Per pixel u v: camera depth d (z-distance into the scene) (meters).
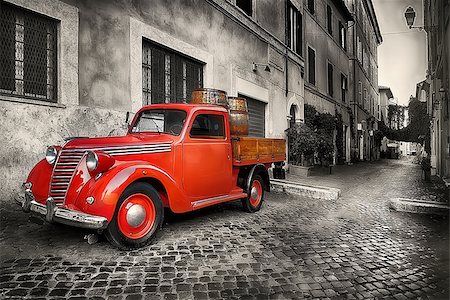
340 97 22.66
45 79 5.54
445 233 5.07
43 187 3.76
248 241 4.37
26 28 5.28
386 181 11.41
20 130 5.03
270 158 6.62
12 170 4.93
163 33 7.65
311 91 17.45
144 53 7.47
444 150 10.96
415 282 3.25
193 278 3.16
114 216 3.57
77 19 5.82
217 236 4.52
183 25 8.37
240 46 10.84
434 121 12.78
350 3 25.20
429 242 4.60
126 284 2.98
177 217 5.50
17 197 4.08
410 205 6.59
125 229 3.73
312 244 4.36
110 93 6.43
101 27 6.29
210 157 5.05
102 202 3.40
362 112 27.53
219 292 2.90
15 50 5.15
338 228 5.28
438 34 8.98
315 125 16.88
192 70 8.95
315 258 3.84
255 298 2.82
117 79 6.56
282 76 13.68
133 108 6.85
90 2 6.09
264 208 6.61
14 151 4.96
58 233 4.19
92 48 6.12
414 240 4.70
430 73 11.71
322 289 3.04
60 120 5.54
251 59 11.47
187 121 4.72
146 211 3.93
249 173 6.00
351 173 14.12
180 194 4.37
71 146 3.86
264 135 12.49
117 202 3.58
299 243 4.38
